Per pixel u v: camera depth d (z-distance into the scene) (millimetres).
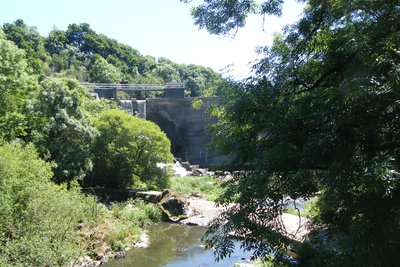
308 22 8852
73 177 24453
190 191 32875
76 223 14688
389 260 5590
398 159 5863
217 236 7117
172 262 16219
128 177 30766
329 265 6180
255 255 7168
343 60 7746
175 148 53188
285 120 7273
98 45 108250
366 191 5691
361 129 6199
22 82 23078
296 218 19062
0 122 20906
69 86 28328
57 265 11211
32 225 12000
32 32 96250
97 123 30062
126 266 15641
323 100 7031
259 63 8305
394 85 5801
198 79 100188
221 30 9297
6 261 10227
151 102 53125
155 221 24109
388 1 6637
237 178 7836
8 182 12750
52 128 24156
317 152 6418
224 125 8703
